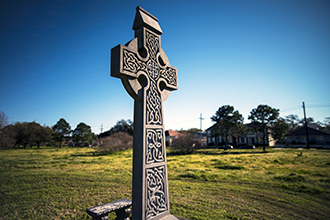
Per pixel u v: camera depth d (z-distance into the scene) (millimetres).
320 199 5508
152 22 2945
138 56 2598
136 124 2580
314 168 10781
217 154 25359
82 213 4590
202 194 6020
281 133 29812
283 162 13797
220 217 4199
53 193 6355
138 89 2570
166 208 2604
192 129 64938
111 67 2455
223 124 34625
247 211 4578
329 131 52094
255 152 26516
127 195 6070
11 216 4461
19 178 8930
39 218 4328
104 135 53250
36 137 53594
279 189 6559
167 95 3160
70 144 67188
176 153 27562
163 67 3061
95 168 12508
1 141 30250
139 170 2404
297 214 4426
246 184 7344
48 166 13805
